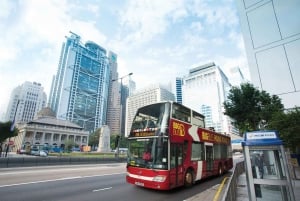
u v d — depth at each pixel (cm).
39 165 2012
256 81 1656
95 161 2655
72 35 14288
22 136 8194
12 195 796
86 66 14225
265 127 1463
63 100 12375
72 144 8250
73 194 843
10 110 10762
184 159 1001
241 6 1894
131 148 1001
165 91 8556
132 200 774
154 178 854
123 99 15975
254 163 624
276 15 1641
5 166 1736
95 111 14125
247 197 798
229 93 1714
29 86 11519
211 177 1434
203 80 12812
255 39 1733
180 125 1022
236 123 1738
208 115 11512
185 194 888
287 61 1517
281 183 559
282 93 1497
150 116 1005
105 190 938
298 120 1055
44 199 754
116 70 18550
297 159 1224
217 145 1495
